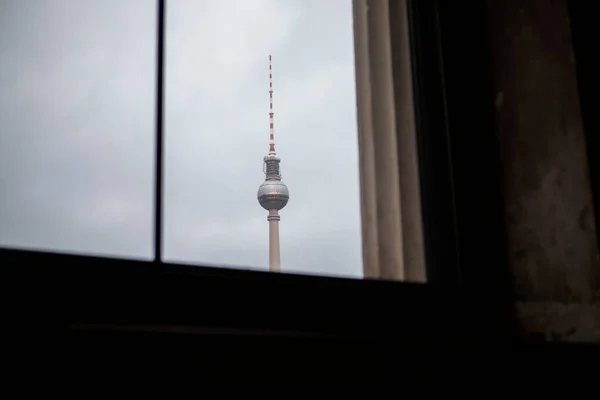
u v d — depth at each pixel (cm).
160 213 108
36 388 74
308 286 102
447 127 130
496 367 104
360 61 146
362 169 140
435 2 137
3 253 82
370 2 146
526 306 121
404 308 111
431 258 123
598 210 113
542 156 123
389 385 95
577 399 110
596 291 111
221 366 83
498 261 126
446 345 100
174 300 91
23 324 75
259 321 96
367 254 134
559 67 122
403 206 129
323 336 91
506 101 131
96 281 87
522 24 129
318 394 89
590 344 109
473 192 128
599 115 118
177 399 80
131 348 79
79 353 76
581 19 122
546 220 121
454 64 134
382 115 138
